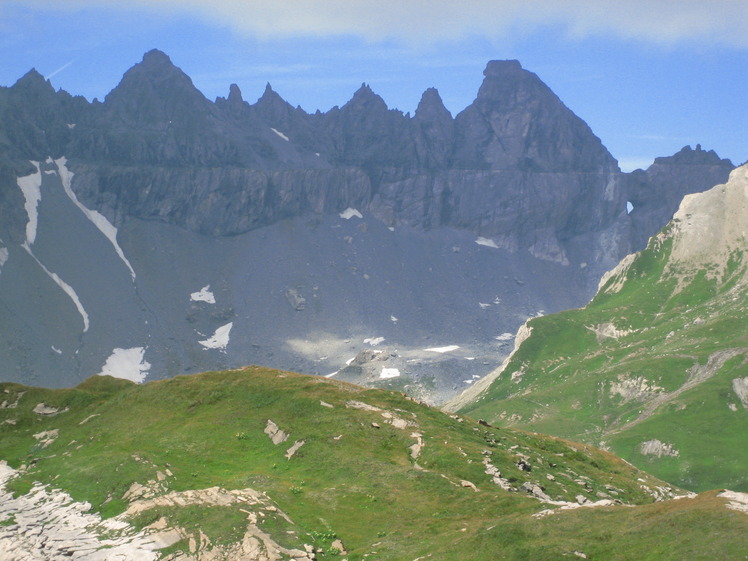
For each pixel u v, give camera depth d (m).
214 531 71.50
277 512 75.25
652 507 64.00
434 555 64.38
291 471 90.56
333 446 94.50
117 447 101.19
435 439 95.56
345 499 80.75
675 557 54.00
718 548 53.34
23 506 87.06
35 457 106.88
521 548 60.56
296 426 101.69
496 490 82.50
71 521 81.19
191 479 87.62
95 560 71.00
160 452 97.19
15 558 73.31
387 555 67.06
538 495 83.50
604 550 58.34
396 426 99.50
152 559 70.00
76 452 104.44
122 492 85.62
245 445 99.25
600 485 95.31
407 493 81.19
